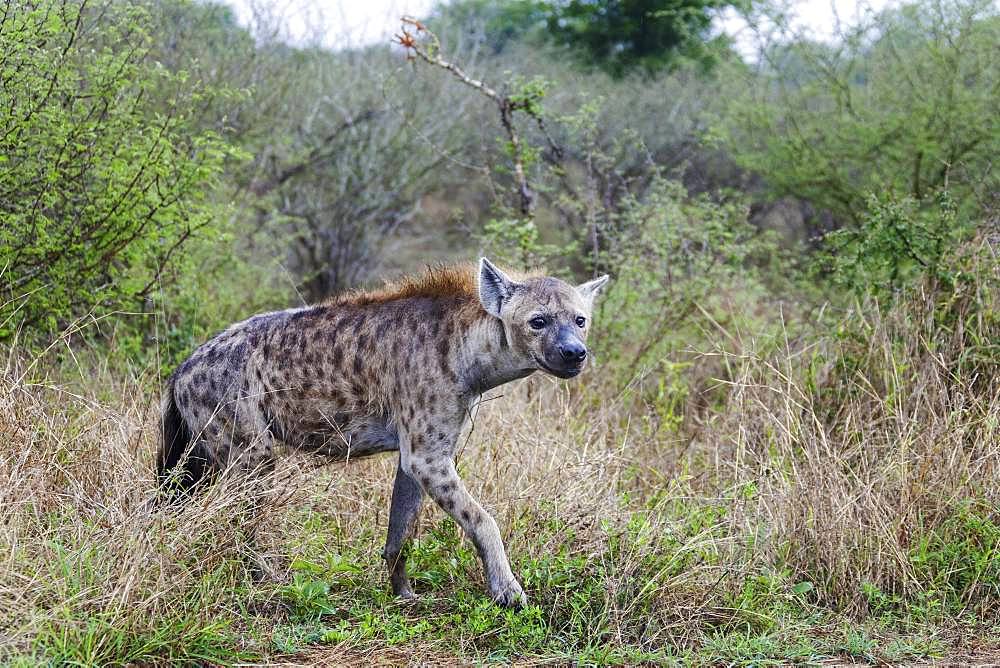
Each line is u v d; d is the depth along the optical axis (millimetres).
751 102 16812
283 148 17625
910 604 7098
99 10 10664
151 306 11312
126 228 9594
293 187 18109
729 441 9266
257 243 15391
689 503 8391
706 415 10211
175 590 6270
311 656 6262
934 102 14086
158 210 9703
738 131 18047
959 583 7379
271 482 7113
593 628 6605
